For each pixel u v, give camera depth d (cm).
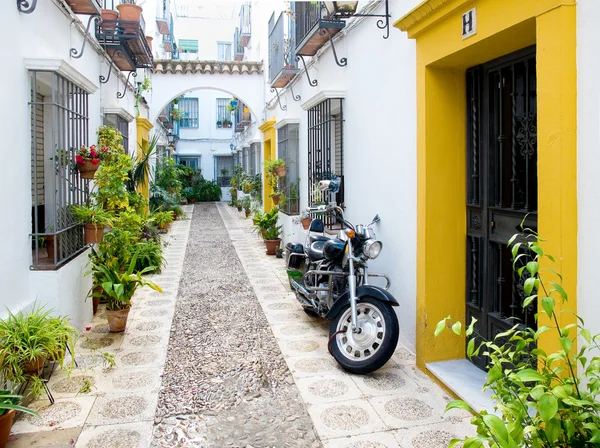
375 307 348
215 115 2417
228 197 2419
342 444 262
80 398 317
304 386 331
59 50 458
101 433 275
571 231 217
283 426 284
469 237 347
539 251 179
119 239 455
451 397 311
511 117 306
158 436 274
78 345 411
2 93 332
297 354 391
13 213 349
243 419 292
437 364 344
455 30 299
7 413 254
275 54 957
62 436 271
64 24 473
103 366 368
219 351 400
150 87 1100
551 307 168
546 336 223
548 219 224
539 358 198
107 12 604
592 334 207
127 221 509
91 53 584
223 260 820
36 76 412
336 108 599
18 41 360
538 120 230
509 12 250
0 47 330
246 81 1272
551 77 221
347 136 518
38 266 378
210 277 685
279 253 846
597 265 206
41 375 331
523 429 157
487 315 327
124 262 459
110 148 538
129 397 319
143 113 1143
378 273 434
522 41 275
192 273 713
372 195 448
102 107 655
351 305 350
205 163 2420
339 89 528
